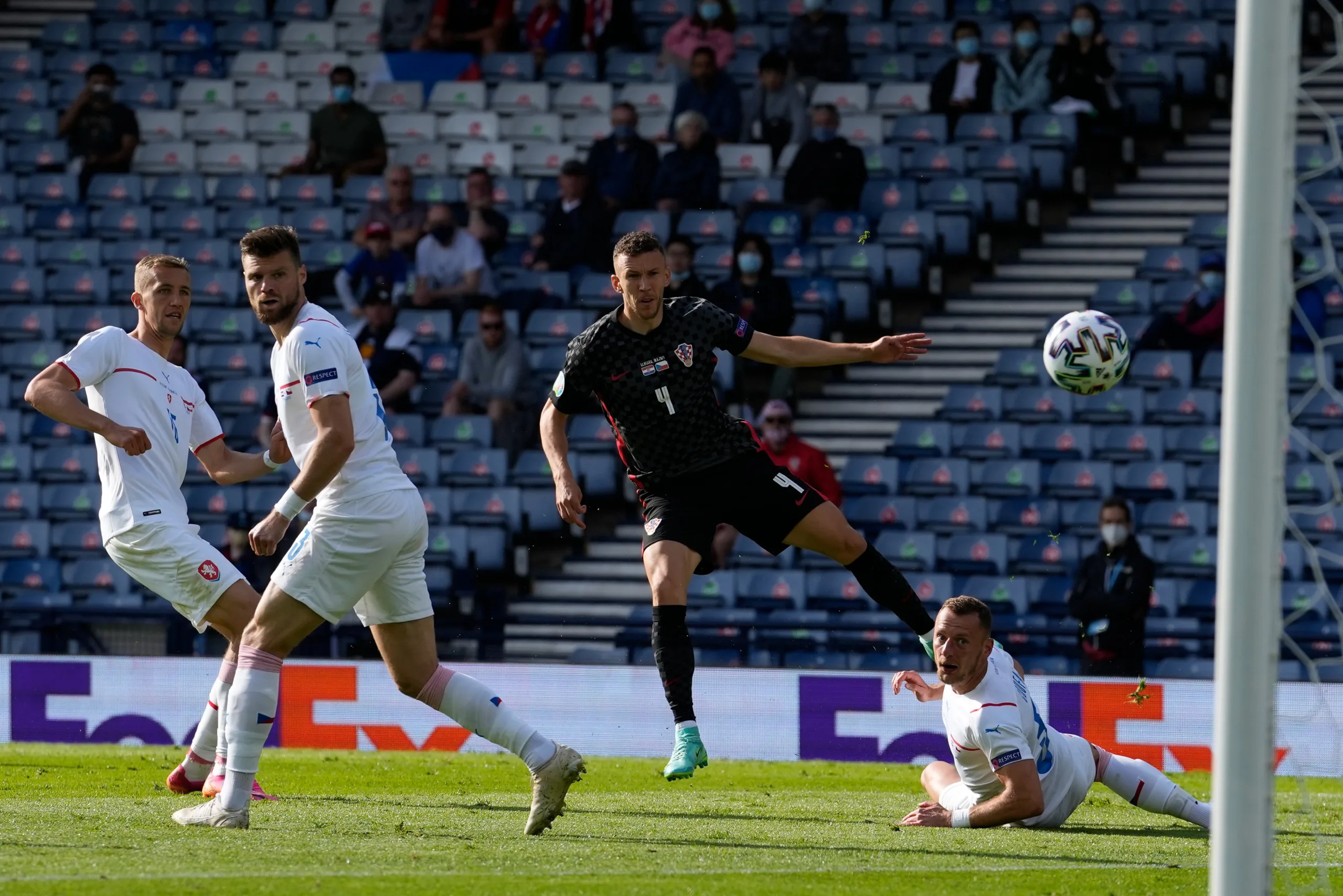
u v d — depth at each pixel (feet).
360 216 180.65
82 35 211.20
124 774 83.92
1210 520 140.56
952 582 135.03
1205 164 187.11
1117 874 50.11
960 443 152.15
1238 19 42.63
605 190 175.11
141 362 67.51
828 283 162.81
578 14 204.03
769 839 57.82
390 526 57.06
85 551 147.84
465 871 48.01
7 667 114.73
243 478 69.97
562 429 67.15
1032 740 61.46
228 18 213.87
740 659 130.93
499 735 57.67
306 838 54.90
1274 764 40.65
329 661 112.06
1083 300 169.99
